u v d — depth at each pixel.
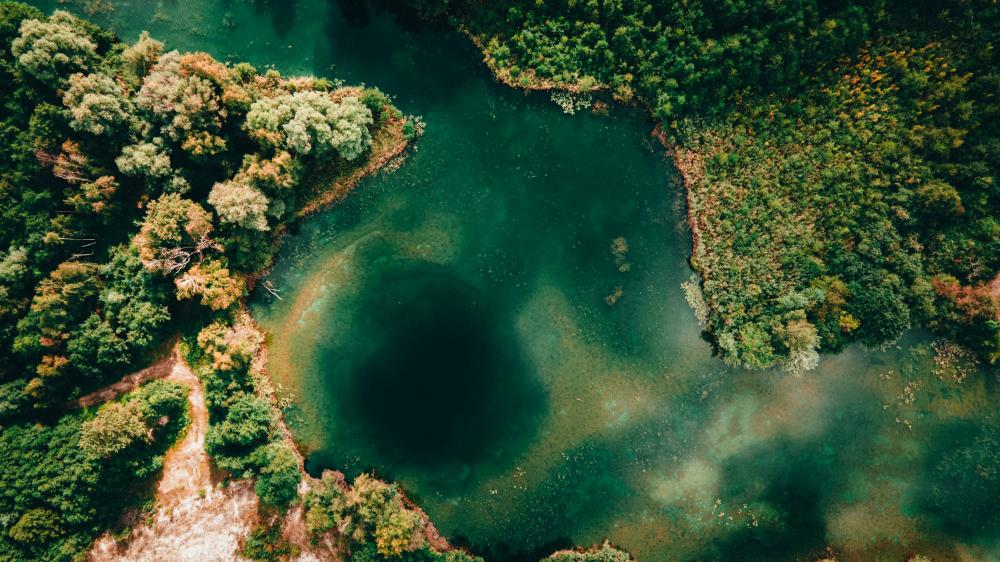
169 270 50.59
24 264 50.19
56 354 50.75
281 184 52.03
